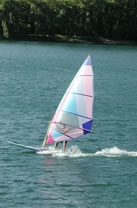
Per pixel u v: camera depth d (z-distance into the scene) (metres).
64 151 81.81
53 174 70.81
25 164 75.00
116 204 62.06
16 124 102.38
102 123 106.69
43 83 176.50
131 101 141.38
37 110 119.88
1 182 67.31
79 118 79.44
